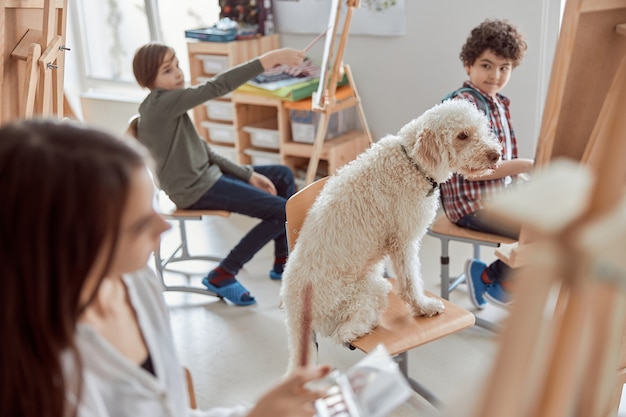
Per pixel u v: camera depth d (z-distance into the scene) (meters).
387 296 2.19
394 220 2.12
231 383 2.56
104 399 0.92
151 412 0.94
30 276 0.70
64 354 0.79
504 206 0.33
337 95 4.04
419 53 3.94
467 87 2.75
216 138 4.49
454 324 2.07
